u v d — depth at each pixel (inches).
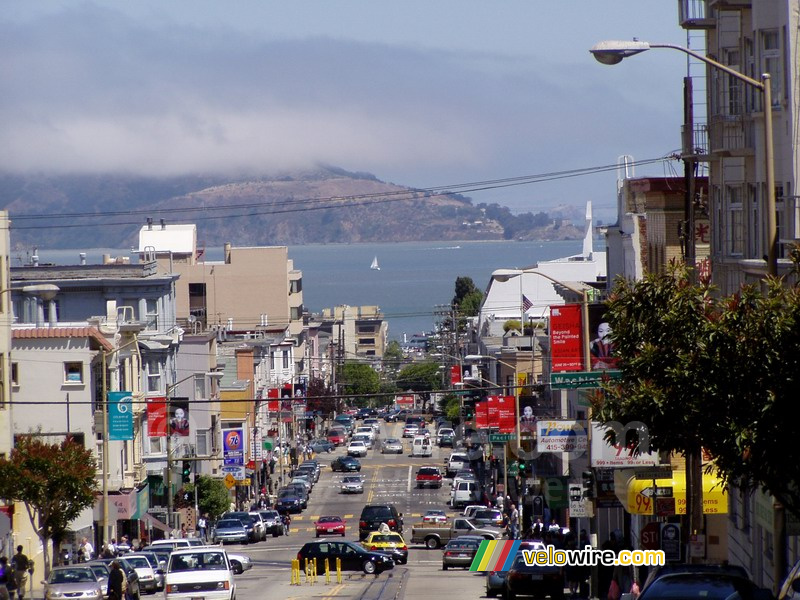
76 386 6830.7
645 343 2418.8
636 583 3690.9
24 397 6815.9
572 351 4439.0
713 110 4264.3
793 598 1899.6
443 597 4751.5
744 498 4092.0
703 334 2299.5
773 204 2456.9
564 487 6328.7
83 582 4387.3
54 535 5295.3
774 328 2186.3
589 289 7475.4
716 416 2255.2
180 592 4254.4
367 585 5408.5
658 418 2345.0
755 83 2465.6
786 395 2170.3
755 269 3553.2
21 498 5142.7
